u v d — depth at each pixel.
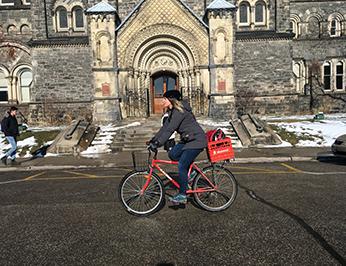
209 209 5.86
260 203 6.31
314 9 31.16
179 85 25.20
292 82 27.02
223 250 4.30
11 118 12.66
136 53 23.70
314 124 18.41
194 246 4.45
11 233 5.10
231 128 18.12
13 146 12.70
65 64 26.92
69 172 10.79
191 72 24.00
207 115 23.38
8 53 29.78
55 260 4.15
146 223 5.37
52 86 26.95
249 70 26.95
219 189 6.01
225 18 22.52
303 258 4.02
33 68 26.81
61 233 5.05
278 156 12.20
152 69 25.08
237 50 26.89
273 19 28.42
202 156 12.99
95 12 22.06
